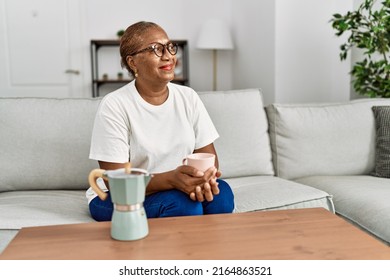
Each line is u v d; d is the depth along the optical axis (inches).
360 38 104.2
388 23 96.0
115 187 41.0
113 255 38.7
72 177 76.7
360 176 86.6
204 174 50.6
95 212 58.8
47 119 77.1
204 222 47.0
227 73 186.7
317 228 44.8
